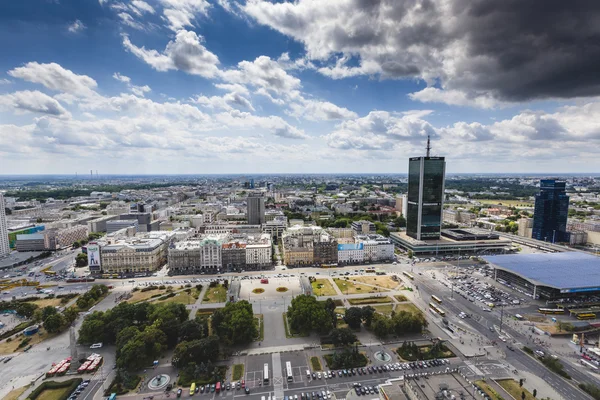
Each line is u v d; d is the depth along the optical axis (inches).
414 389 6835.6
